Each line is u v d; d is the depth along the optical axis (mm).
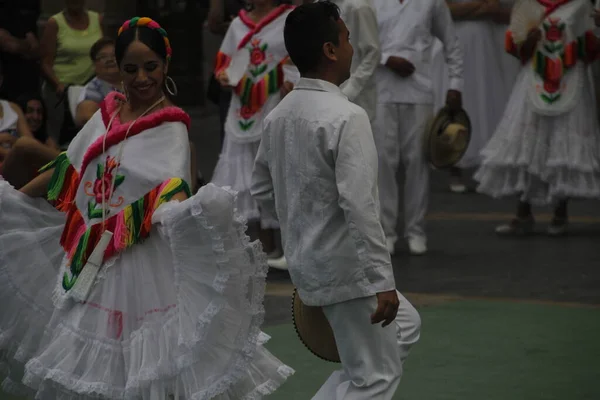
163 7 35562
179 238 7656
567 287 14039
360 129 7105
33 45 18656
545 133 17516
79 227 8125
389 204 16344
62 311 7938
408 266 15523
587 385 9961
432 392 9773
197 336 7547
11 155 11438
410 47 16094
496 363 10688
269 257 15555
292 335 11820
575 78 17312
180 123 8156
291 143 7371
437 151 16172
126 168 7984
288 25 7520
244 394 7906
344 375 7594
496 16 23781
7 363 8594
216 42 36844
